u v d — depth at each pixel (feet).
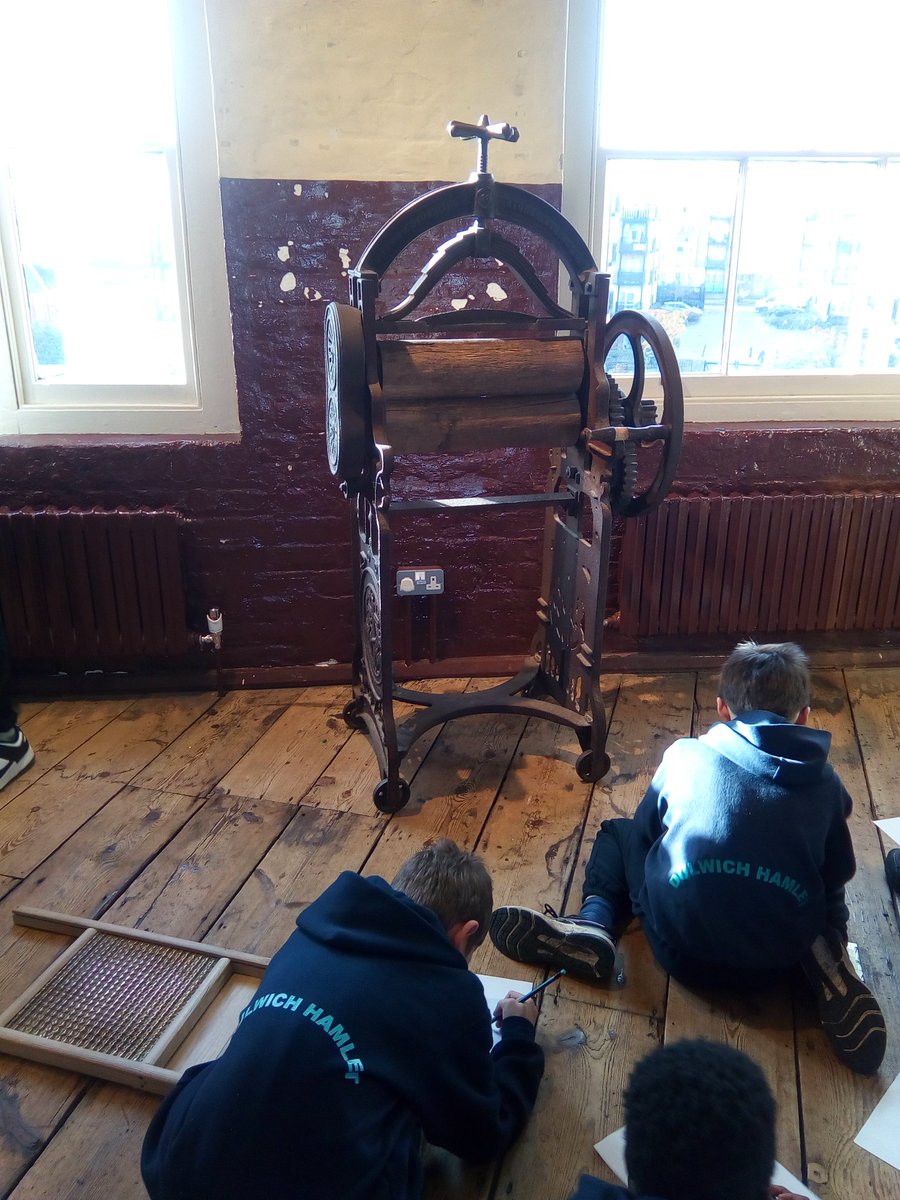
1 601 8.78
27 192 9.12
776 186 9.59
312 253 8.82
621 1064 5.30
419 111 8.64
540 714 8.36
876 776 8.32
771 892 5.30
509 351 7.29
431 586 9.68
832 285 10.00
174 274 9.36
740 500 9.55
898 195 9.72
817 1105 5.04
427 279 7.01
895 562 9.87
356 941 4.06
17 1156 4.75
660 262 9.75
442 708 8.36
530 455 9.55
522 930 5.80
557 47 8.59
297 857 7.14
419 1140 4.07
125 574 9.23
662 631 10.03
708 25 9.04
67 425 9.66
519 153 8.91
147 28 8.68
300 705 9.68
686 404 10.23
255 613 9.84
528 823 7.62
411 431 7.26
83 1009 5.55
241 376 9.08
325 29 8.34
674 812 5.66
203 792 8.04
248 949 6.16
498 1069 4.84
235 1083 3.72
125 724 9.26
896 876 6.72
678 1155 3.16
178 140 8.75
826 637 10.48
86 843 7.29
